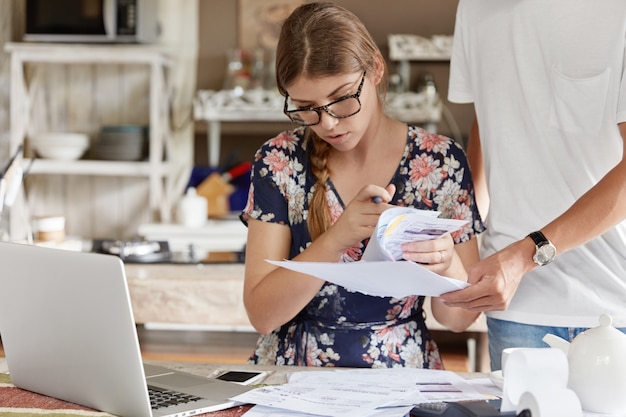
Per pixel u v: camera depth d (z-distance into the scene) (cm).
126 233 514
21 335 151
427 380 156
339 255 161
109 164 471
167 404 141
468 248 185
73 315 138
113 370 136
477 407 131
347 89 164
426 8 494
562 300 180
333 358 180
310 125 168
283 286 172
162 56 472
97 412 141
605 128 177
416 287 146
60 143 473
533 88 182
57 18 461
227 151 507
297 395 145
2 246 148
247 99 474
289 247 189
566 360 129
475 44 195
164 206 488
